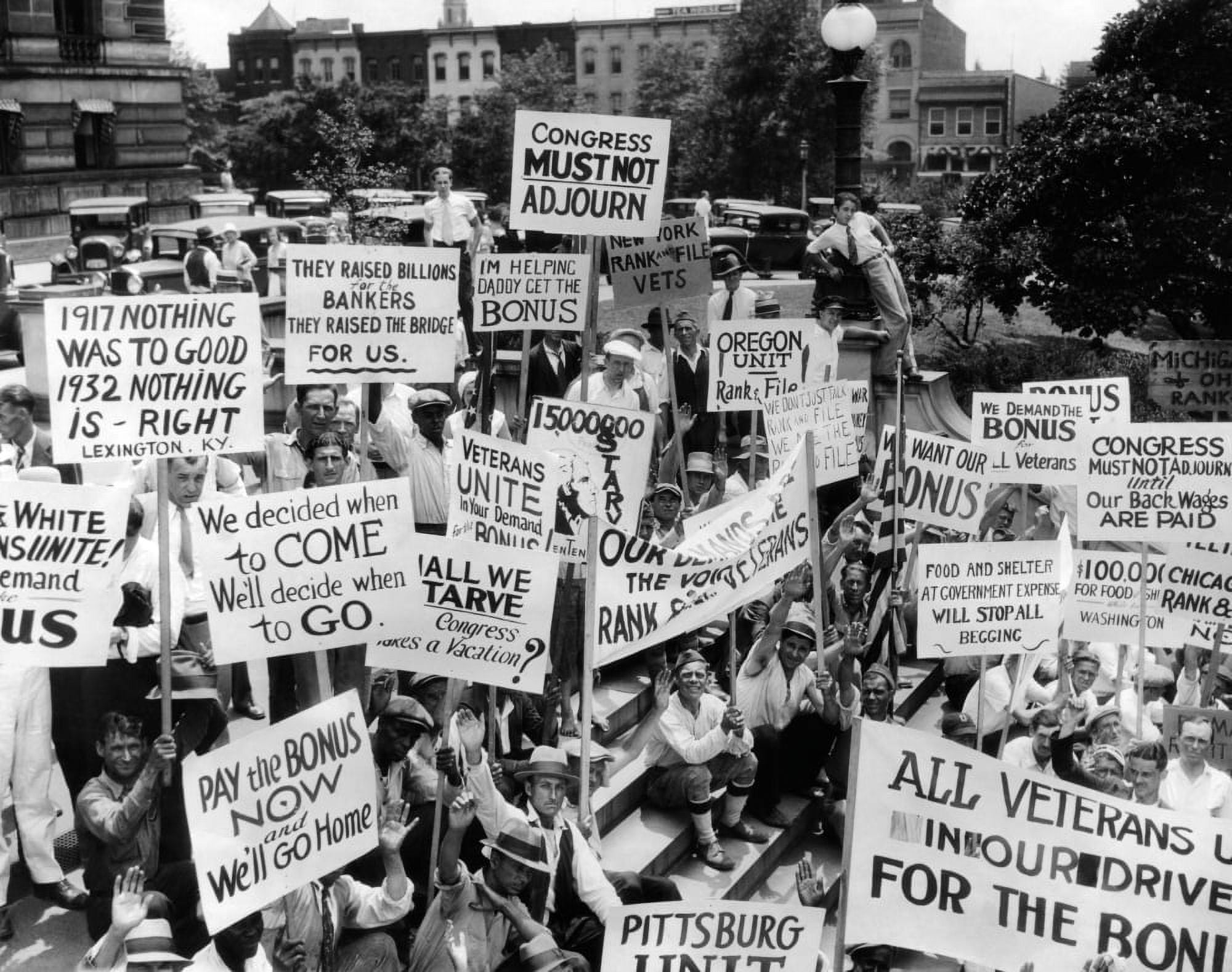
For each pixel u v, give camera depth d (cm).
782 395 972
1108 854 600
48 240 3650
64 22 3878
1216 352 1271
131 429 630
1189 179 2459
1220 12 2475
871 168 6500
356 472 876
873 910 607
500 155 6731
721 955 599
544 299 899
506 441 712
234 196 3334
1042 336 2841
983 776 603
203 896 561
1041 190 2516
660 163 868
